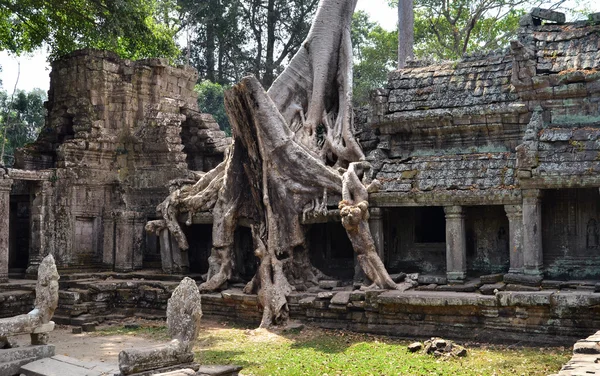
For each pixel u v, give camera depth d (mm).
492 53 17969
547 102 16062
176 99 24422
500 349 13297
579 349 9109
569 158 14469
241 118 18000
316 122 20000
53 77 24781
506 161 15859
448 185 15867
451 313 14516
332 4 20781
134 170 23609
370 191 16609
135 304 19500
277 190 17688
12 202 24156
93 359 13328
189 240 21516
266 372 11820
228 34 40656
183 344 9992
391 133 18172
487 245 16688
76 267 22406
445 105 17344
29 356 11398
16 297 18750
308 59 20750
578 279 15312
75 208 22516
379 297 15000
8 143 42469
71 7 25109
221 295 17703
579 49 16094
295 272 17484
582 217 15469
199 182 20656
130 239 21969
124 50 28625
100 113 23641
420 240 17969
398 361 12227
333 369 11844
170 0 34406
